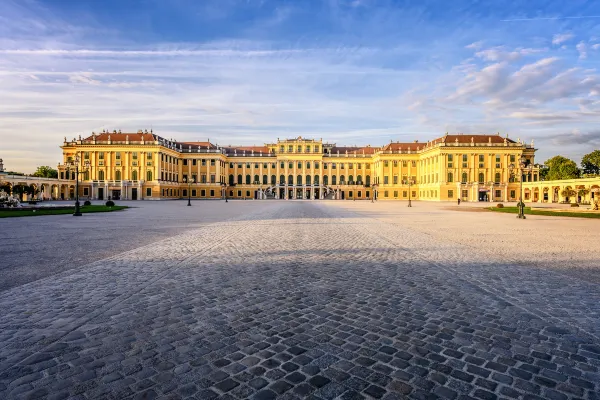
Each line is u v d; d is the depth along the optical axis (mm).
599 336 5746
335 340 5535
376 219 29922
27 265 10648
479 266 10852
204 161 117812
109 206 49094
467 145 98500
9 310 6734
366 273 9852
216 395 4066
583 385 4328
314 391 4156
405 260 11703
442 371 4633
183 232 19453
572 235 19094
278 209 47031
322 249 13789
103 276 9352
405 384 4316
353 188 127188
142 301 7312
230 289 8211
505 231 21000
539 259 12023
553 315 6676
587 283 8906
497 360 4938
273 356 5004
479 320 6402
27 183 79812
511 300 7551
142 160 97125
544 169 131625
